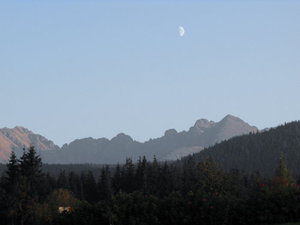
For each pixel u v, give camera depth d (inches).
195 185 7229.3
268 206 4013.3
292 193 4092.0
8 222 6653.5
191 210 4222.4
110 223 4222.4
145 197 4503.0
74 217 4411.9
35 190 7140.8
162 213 4274.1
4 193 6860.2
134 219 4215.1
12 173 7209.6
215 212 4109.3
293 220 3969.0
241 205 4109.3
